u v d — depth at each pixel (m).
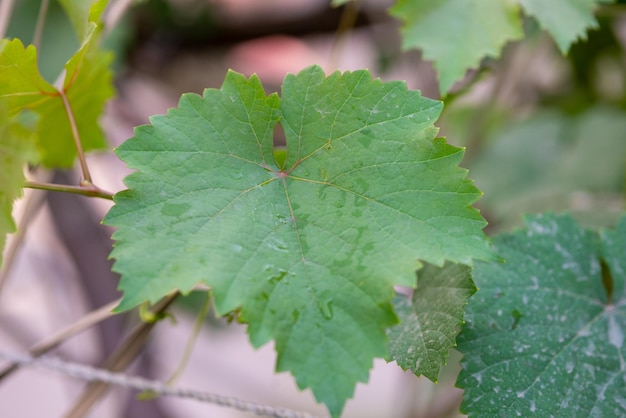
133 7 0.78
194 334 0.52
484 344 0.44
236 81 0.42
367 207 0.41
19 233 0.56
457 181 0.41
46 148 0.52
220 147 0.42
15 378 0.93
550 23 0.51
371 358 0.38
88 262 0.76
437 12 0.52
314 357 0.38
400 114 0.42
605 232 0.48
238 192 0.41
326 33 0.94
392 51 0.89
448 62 0.51
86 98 0.50
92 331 0.77
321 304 0.39
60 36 0.72
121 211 0.40
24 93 0.45
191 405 0.97
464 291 0.43
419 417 0.69
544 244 0.47
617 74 0.79
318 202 0.41
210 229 0.40
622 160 0.79
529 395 0.43
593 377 0.44
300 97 0.42
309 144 0.42
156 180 0.41
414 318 0.44
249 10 0.91
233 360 1.01
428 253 0.40
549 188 0.80
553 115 0.86
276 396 0.95
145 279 0.39
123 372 0.52
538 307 0.45
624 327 0.46
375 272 0.39
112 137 0.85
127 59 0.84
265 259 0.40
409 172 0.41
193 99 0.42
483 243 0.40
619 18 0.69
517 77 0.76
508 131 0.86
